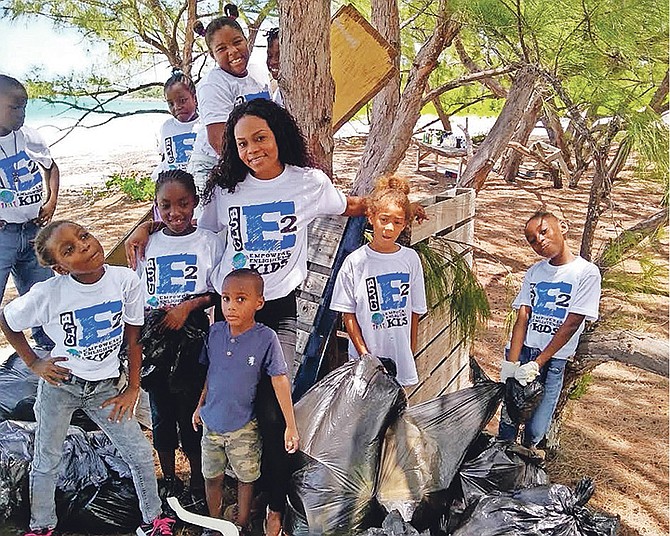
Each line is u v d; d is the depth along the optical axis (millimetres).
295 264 3008
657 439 4016
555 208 10055
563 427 4117
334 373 2998
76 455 3188
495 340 5441
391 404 2867
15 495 3082
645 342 3367
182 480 3473
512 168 12125
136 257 3127
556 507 2660
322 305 3369
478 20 3367
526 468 3068
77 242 2658
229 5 4004
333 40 4066
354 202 3199
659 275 3977
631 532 3166
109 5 7332
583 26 3098
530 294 3430
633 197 10211
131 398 2902
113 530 3088
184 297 3035
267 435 2820
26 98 4180
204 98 3424
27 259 4441
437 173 12867
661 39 3084
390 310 3211
